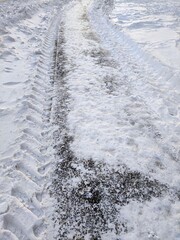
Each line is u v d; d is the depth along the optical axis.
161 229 2.39
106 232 2.39
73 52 7.42
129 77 5.68
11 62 6.38
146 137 3.68
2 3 15.20
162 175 3.02
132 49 7.59
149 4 15.84
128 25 10.28
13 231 2.37
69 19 12.81
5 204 2.58
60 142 3.64
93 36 9.28
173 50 7.00
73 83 5.38
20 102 4.50
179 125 3.87
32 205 2.66
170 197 2.74
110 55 7.19
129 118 4.12
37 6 14.81
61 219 2.53
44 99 4.87
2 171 3.05
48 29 10.49
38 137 3.77
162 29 9.43
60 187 2.90
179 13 12.43
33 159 3.30
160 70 5.77
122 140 3.61
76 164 3.22
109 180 2.97
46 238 2.36
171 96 4.72
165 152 3.38
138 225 2.44
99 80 5.51
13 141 3.58
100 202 2.70
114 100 4.68
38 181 2.99
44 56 7.23
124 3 16.78
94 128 3.88
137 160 3.24
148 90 4.99
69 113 4.30
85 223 2.48
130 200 2.71
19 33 8.80
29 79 5.46
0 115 4.16
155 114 4.22
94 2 19.56
